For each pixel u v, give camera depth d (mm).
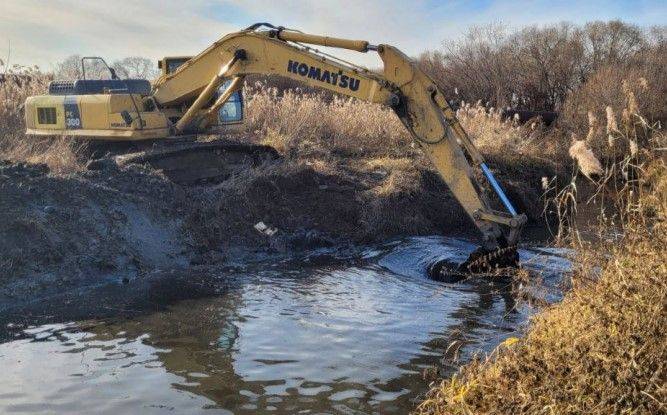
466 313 7902
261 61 11820
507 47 31453
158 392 5598
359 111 18703
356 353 6547
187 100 13625
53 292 8539
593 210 14156
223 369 6113
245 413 5227
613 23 31125
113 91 13305
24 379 5832
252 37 11922
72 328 7223
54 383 5762
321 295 8633
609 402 3928
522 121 23312
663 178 4859
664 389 3768
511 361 4695
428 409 5059
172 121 13656
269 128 17188
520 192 14898
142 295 8484
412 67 9922
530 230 13531
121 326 7297
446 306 8188
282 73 11523
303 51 11250
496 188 9484
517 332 6840
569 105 22375
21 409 5254
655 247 4590
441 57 33000
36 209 9656
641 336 4094
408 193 13086
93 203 10242
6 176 10078
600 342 4164
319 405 5371
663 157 4980
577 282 4938
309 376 5965
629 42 31172
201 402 5418
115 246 9711
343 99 20203
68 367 6121
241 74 12180
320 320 7574
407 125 9977
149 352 6523
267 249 11109
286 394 5582
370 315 7793
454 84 31391
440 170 9797
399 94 10008
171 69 14469
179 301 8250
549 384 4184
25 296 8297
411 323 7504
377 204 12555
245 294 8617
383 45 10148
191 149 12656
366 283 9297
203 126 13672
